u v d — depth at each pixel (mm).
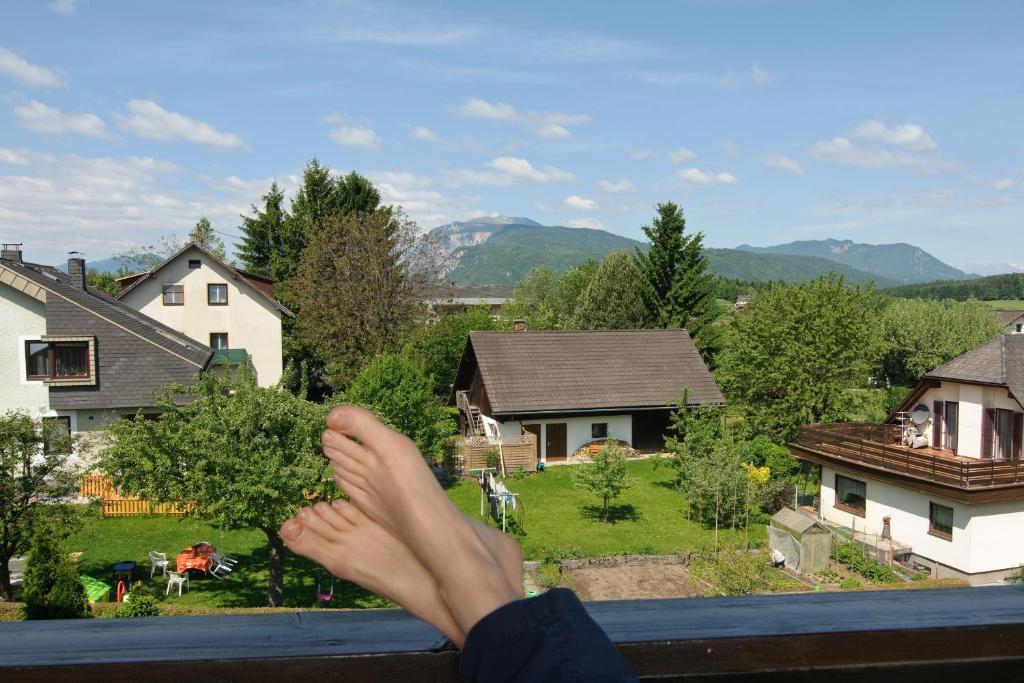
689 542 19141
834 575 16656
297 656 959
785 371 23906
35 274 24062
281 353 37531
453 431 26938
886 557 17156
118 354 21625
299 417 12766
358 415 956
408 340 37500
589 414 28812
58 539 11969
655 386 29875
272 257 48875
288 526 937
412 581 849
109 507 19797
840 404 23828
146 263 52906
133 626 1084
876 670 1119
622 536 19641
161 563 15688
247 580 15531
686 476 21188
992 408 18141
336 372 37969
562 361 30297
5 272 20625
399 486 875
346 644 992
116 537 18156
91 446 15070
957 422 19109
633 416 29469
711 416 23625
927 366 41750
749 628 1093
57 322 21156
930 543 16797
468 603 775
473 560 812
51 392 20859
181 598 14484
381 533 883
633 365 30734
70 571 11570
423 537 830
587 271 56938
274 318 37000
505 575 827
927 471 16578
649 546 18719
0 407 20750
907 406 20969
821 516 20375
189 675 943
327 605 14289
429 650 985
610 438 25969
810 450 20266
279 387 13227
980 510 15875
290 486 12062
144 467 12219
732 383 26297
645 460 28531
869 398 29312
